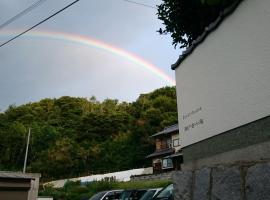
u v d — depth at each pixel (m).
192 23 6.34
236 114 3.86
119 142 58.81
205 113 4.56
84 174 53.25
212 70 4.41
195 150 4.86
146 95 77.00
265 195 3.12
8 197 6.70
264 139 3.38
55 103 81.50
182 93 5.35
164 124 55.66
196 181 4.43
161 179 30.97
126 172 43.72
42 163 54.69
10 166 54.41
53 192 36.25
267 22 3.36
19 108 73.94
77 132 66.88
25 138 57.84
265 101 3.37
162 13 6.63
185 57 5.26
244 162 3.56
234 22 3.93
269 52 3.32
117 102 91.75
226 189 3.73
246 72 3.69
